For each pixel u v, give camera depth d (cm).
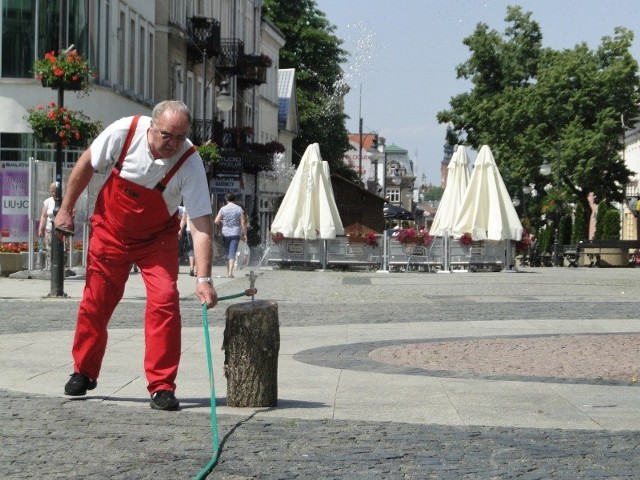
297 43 9762
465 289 3172
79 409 1012
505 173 8131
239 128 6178
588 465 801
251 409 1033
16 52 4200
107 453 820
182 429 920
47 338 1620
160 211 1004
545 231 9406
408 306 2431
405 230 4456
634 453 844
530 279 3844
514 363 1398
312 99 9788
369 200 6781
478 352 1516
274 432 913
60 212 1022
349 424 957
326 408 1045
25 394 1101
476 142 8438
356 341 1666
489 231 4506
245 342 1040
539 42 8369
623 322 2012
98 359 1077
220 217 3641
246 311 1039
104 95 4394
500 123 8106
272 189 8475
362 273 4234
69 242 3306
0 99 4197
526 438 901
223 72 6794
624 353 1509
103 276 1038
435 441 884
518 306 2436
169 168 990
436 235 4650
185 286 3088
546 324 1966
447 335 1767
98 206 1026
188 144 1000
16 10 4191
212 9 6669
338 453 833
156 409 1016
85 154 1005
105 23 4516
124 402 1060
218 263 5175
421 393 1141
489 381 1230
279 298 2705
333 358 1445
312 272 4238
